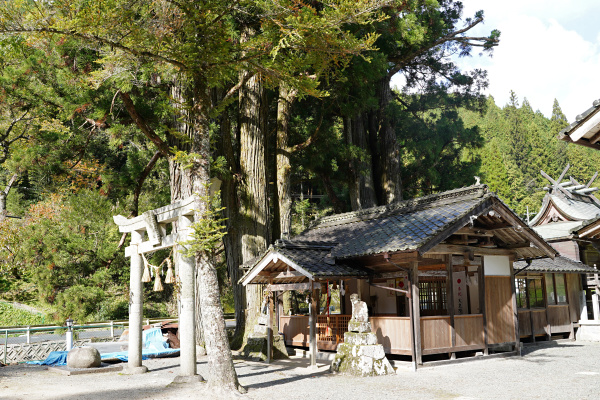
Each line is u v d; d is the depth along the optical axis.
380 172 24.95
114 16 8.04
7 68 14.09
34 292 28.09
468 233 12.23
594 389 8.38
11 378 10.82
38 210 23.59
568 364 11.53
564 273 17.77
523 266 15.44
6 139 20.56
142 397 8.40
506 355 12.89
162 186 23.86
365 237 12.88
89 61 12.77
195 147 9.41
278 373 11.07
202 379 9.87
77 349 12.02
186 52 8.82
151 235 10.80
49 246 17.53
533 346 15.34
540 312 16.42
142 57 9.62
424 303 14.20
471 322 12.27
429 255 11.59
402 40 20.66
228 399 8.14
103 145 25.61
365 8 8.22
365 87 17.97
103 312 24.94
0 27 7.55
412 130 28.30
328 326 13.41
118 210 17.14
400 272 11.52
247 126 16.66
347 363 10.71
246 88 16.77
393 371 10.66
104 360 13.23
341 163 23.20
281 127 18.00
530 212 55.47
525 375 10.08
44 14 7.65
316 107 21.53
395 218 13.71
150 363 13.32
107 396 8.53
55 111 16.22
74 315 16.09
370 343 10.83
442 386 9.05
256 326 14.30
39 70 13.87
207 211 8.74
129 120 14.62
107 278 18.06
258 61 9.38
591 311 19.28
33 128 18.77
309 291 12.34
